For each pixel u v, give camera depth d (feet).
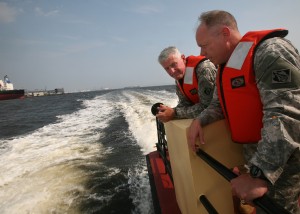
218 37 4.56
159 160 13.70
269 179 3.07
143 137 26.66
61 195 14.83
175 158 7.13
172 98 69.92
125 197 14.12
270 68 3.41
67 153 23.59
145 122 34.37
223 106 5.10
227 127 5.48
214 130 5.39
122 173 17.56
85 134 32.30
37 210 13.37
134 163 19.45
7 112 92.63
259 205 2.97
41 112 81.10
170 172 9.70
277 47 3.50
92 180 16.67
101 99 109.29
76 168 19.16
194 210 5.57
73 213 12.93
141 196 13.99
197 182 5.26
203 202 4.91
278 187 4.17
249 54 4.09
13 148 28.07
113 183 16.03
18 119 64.80
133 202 13.50
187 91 8.30
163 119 7.58
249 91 4.33
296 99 3.15
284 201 4.25
